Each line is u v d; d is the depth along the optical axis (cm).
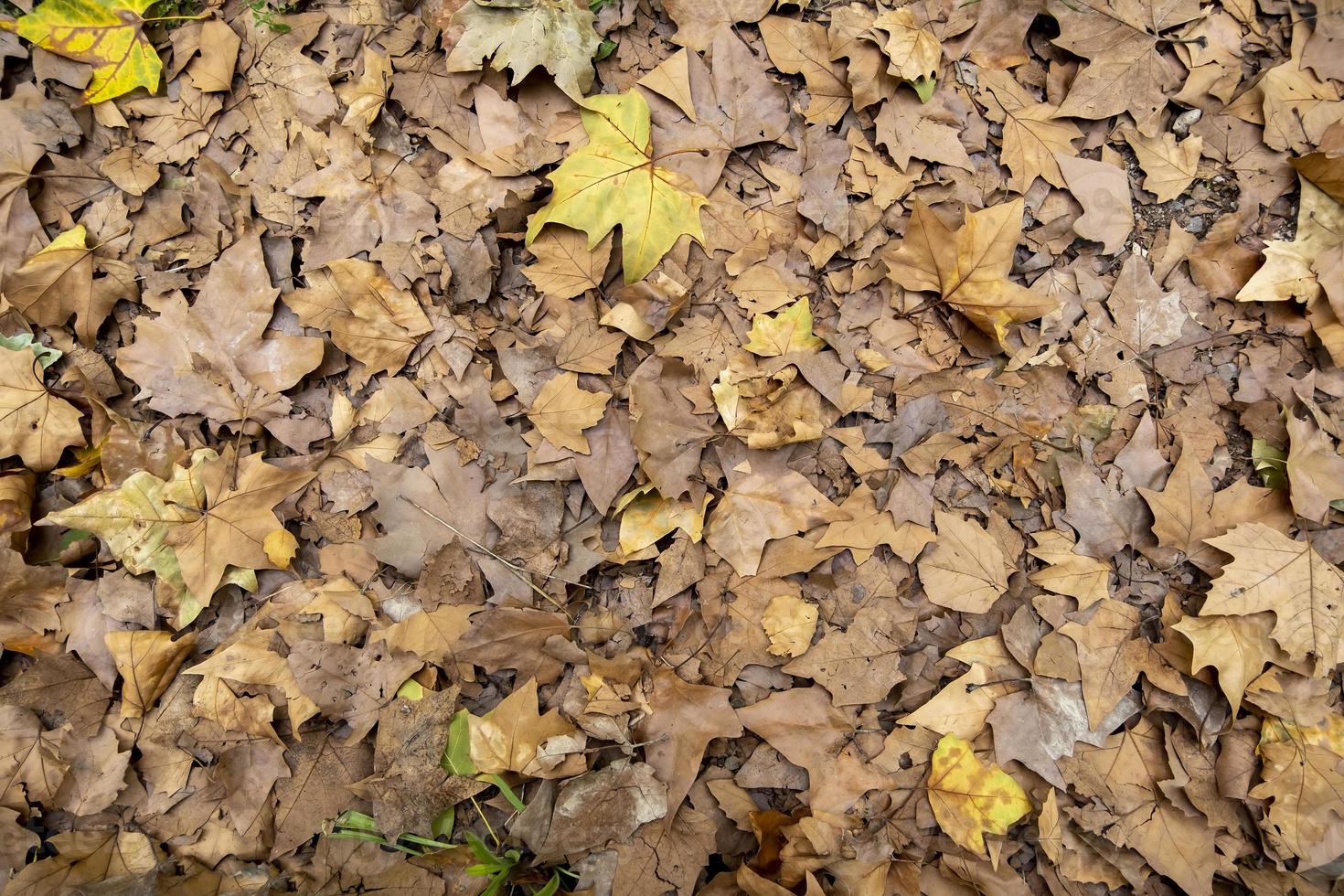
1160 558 107
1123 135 112
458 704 105
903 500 107
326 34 111
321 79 110
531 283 110
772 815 103
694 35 111
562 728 104
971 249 108
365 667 104
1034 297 108
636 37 112
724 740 106
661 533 106
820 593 107
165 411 107
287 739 104
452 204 109
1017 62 112
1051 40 113
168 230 109
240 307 108
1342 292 109
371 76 109
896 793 104
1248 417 109
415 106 110
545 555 106
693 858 103
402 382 108
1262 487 108
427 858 103
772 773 105
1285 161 111
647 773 103
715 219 110
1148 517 108
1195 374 110
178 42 110
